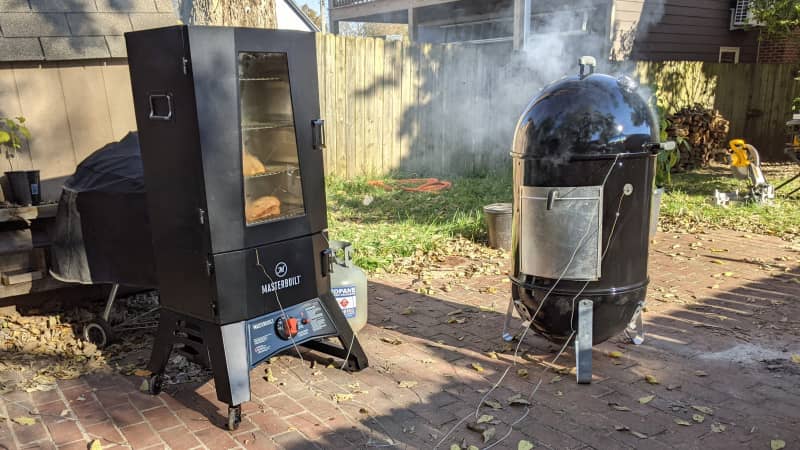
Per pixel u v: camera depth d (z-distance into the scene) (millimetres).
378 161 10555
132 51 3041
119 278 3830
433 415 3227
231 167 3004
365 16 18156
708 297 4988
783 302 4855
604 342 4133
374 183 9695
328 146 9930
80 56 4609
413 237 6676
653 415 3191
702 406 3266
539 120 3449
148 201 3236
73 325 4422
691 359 3859
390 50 10258
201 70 2834
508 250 6434
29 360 3893
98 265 3875
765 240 6750
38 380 3617
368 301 5020
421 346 4133
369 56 10055
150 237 3625
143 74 3029
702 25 14242
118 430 3104
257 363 3209
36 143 4602
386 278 5629
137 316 4512
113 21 4832
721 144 12594
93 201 3770
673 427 3070
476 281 5512
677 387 3490
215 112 2908
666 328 4363
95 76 4793
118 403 3375
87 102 4785
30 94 4539
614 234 3436
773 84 13695
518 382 3596
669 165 8391
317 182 3465
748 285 5273
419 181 9961
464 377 3670
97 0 4836
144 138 3135
